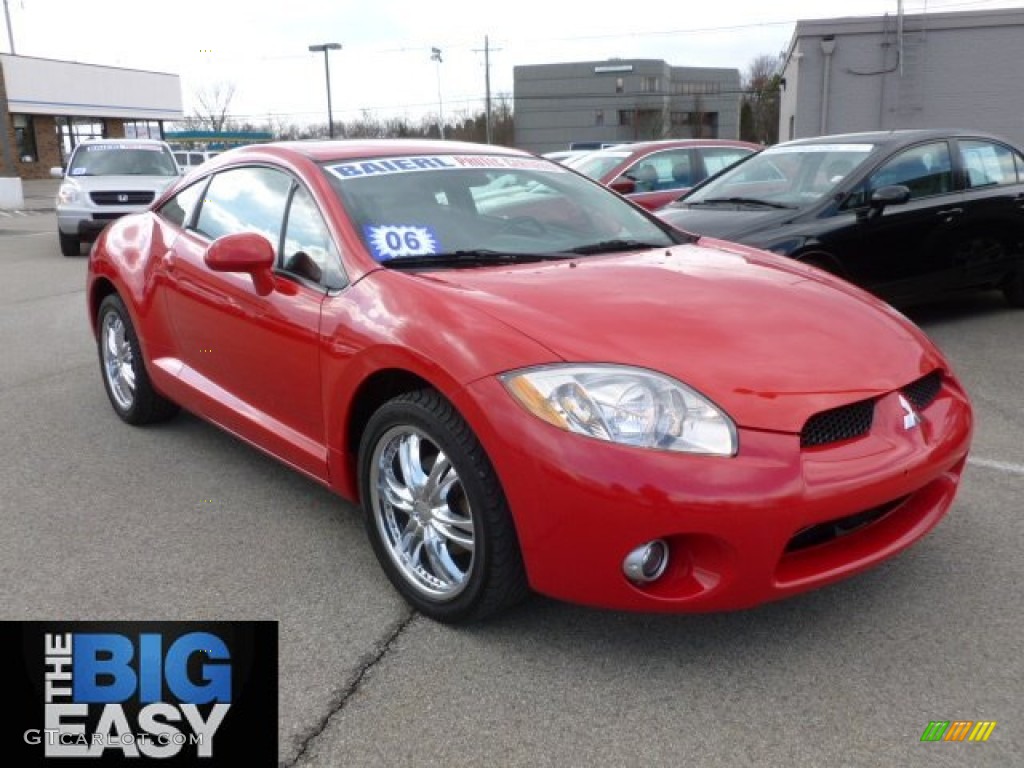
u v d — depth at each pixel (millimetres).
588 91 75688
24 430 4828
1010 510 3541
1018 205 6895
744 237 5957
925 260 6480
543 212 3715
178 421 4934
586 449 2377
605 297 2879
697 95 77500
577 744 2297
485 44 62562
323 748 2312
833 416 2547
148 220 4531
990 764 2191
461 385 2564
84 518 3693
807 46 25188
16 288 10242
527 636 2768
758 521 2338
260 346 3471
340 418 3066
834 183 6316
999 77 24266
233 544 3445
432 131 76250
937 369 2938
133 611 2975
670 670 2586
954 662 2586
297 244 3436
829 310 2973
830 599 2932
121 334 4781
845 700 2436
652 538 2352
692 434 2381
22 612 2973
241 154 4043
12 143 40500
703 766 2207
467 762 2248
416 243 3273
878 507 2711
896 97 24938
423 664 2646
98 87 44000
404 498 2889
